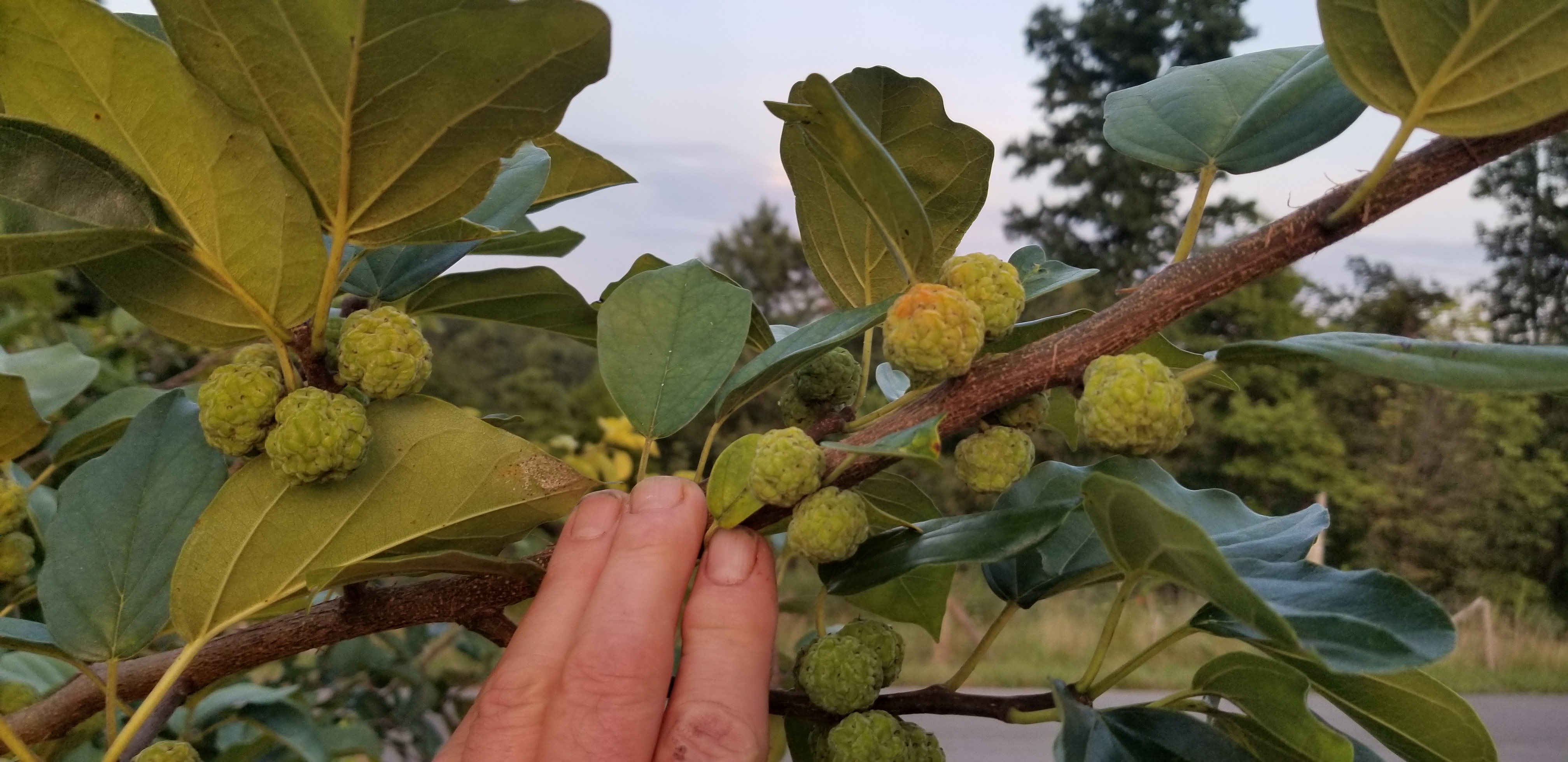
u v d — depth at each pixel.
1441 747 0.17
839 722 0.18
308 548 0.17
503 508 0.18
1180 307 0.16
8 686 0.25
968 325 0.16
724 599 0.16
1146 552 0.14
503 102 0.14
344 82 0.14
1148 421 0.14
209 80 0.14
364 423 0.16
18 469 0.28
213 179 0.15
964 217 0.20
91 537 0.18
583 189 0.27
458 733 0.19
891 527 0.19
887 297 0.21
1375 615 0.14
